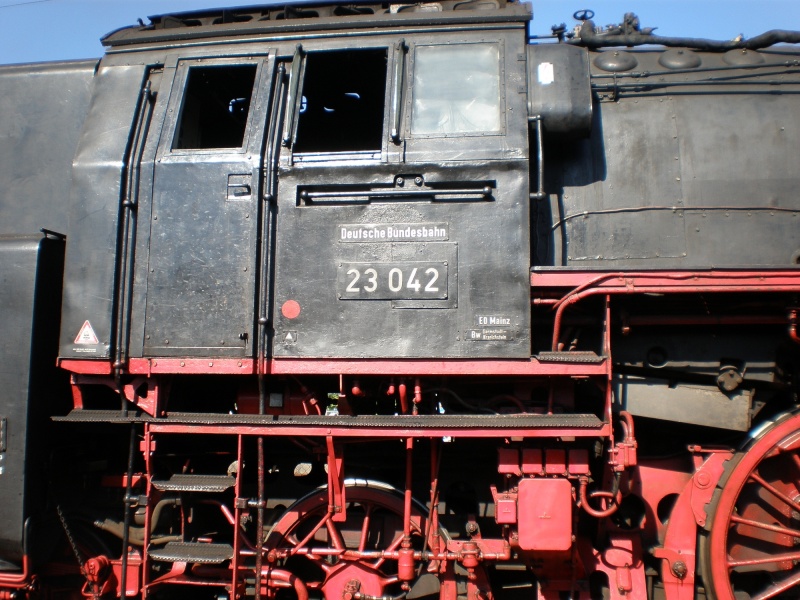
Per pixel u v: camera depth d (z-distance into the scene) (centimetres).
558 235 414
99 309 381
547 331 405
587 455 361
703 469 380
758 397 398
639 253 409
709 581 370
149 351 378
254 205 377
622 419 382
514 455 365
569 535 349
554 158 425
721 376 386
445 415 367
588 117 384
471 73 391
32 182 446
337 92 485
